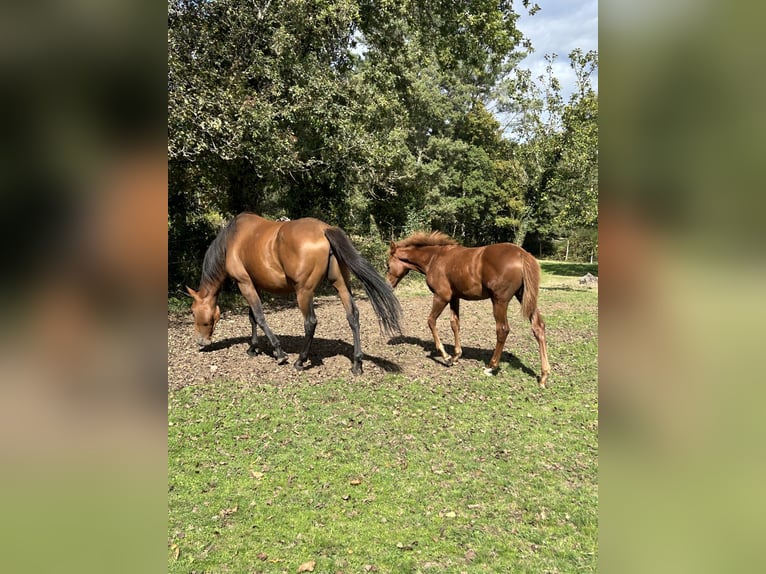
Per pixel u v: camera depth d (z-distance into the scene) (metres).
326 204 12.01
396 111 12.17
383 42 10.96
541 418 3.84
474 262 4.83
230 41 7.60
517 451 3.26
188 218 9.30
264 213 12.52
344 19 8.56
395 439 3.44
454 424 3.71
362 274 4.36
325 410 3.95
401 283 12.98
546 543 2.30
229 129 6.58
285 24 8.09
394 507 2.61
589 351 5.96
